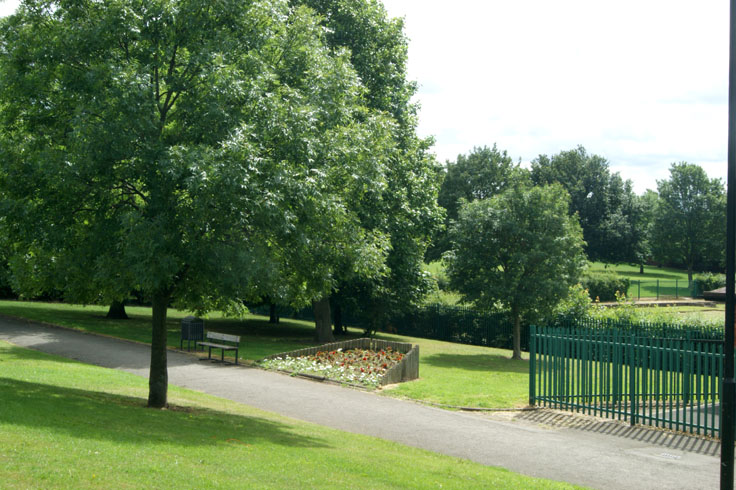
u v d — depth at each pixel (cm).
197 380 1869
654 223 9262
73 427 898
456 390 1859
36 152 1160
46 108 1257
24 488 591
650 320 3006
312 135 1270
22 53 1232
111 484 642
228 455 877
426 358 2820
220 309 1484
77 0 1248
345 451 1048
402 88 3244
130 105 1125
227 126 1180
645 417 1452
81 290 1323
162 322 1354
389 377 1944
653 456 1201
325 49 1523
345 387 1867
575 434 1376
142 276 1083
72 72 1196
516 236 2892
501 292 2831
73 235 1227
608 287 5925
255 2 1302
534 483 954
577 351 1585
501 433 1366
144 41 1236
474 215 2989
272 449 977
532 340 1677
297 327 4038
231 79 1177
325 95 1394
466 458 1155
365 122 2114
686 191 9056
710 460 1178
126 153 1130
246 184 1091
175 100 1294
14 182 1170
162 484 669
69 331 2806
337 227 1400
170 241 1116
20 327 2817
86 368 1812
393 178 2850
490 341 3694
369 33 2995
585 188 9188
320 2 2944
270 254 1282
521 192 2930
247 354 2422
